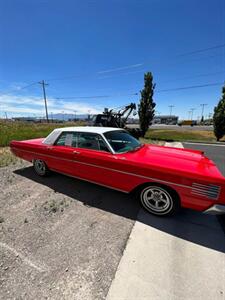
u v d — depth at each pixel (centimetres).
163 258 219
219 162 709
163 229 274
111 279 191
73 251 227
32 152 472
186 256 223
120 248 234
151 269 203
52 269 201
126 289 180
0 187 411
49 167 447
